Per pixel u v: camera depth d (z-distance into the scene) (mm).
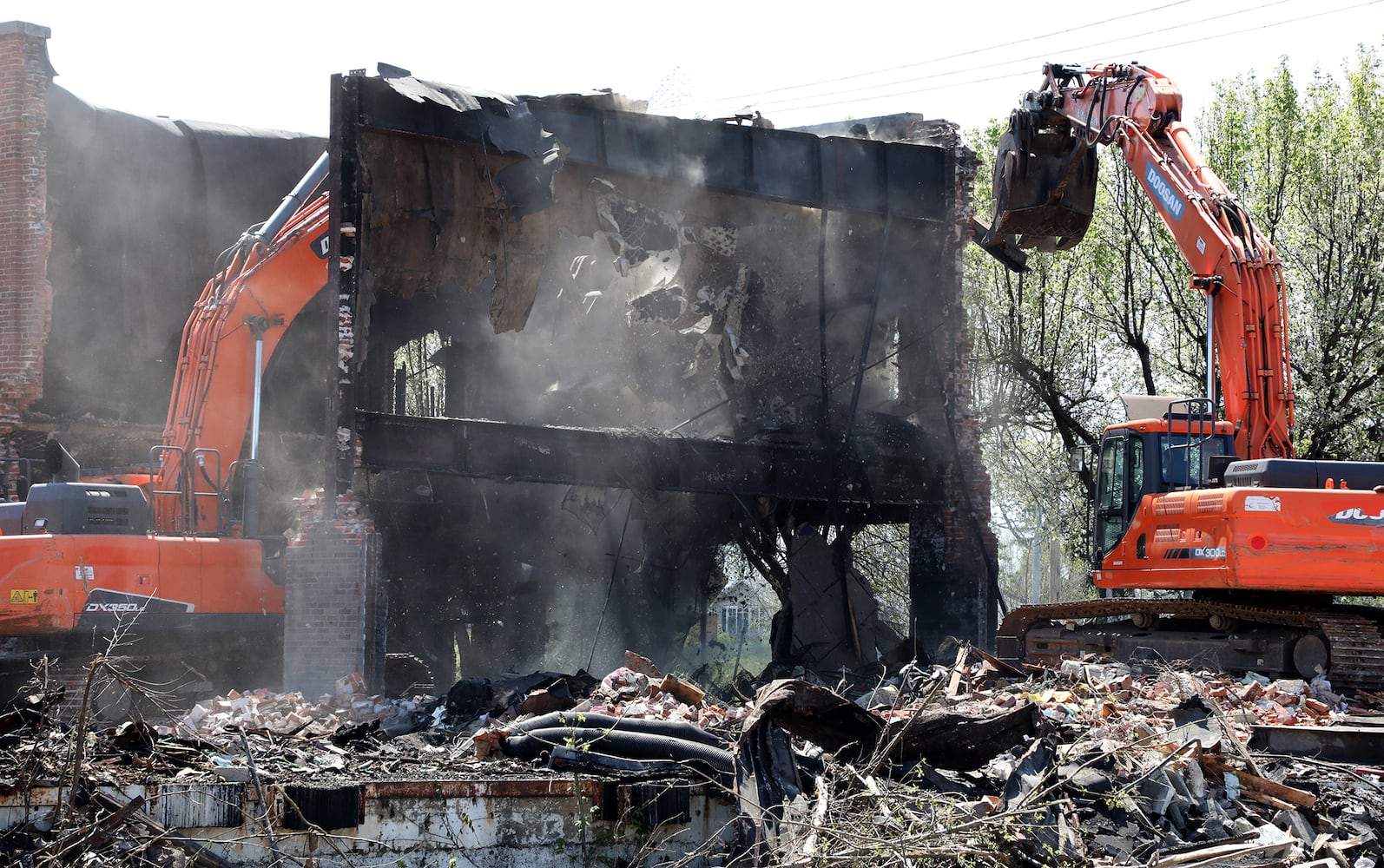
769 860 8453
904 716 12016
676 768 9930
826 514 22312
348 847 9258
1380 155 28219
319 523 17969
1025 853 8555
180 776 9719
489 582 23203
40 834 8812
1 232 22312
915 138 22797
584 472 19625
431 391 26266
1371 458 27859
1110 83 18469
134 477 18016
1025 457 32094
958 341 22219
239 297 18562
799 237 22172
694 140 20484
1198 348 29297
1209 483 16203
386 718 14773
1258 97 30281
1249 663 15984
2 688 15797
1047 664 18250
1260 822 9617
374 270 18750
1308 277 28219
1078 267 30062
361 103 18281
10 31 22312
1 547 15953
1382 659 14617
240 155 26266
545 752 10719
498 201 18781
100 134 24266
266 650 18469
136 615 16062
